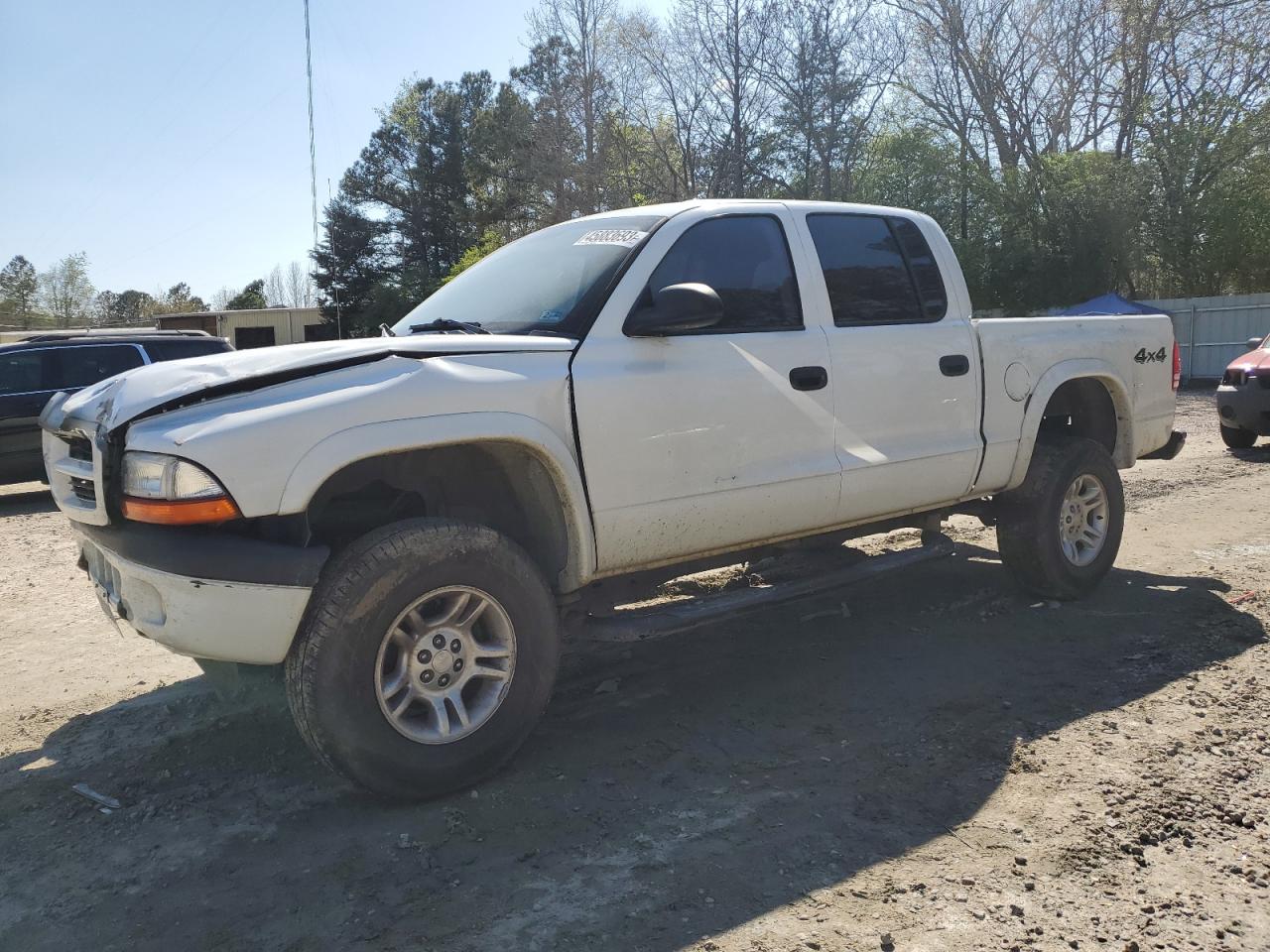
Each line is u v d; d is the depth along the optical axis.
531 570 3.43
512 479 3.67
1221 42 27.28
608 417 3.60
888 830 3.04
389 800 3.28
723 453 3.90
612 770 3.51
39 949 2.56
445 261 52.22
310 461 3.00
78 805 3.38
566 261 4.08
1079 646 4.70
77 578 7.09
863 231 4.63
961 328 4.80
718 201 4.25
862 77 31.55
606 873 2.82
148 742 3.91
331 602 3.03
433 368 3.28
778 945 2.47
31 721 4.20
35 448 11.38
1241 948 2.46
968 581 5.91
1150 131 28.66
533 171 40.69
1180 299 24.14
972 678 4.32
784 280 4.26
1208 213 27.55
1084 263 28.80
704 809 3.19
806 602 5.57
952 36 30.39
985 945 2.47
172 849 3.05
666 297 3.60
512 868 2.86
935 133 31.97
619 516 3.65
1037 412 5.09
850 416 4.31
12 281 69.38
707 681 4.41
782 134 32.38
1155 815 3.09
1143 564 6.20
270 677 3.62
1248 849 2.91
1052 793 3.24
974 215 31.11
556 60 40.28
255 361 3.23
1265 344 11.40
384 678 3.18
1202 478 9.30
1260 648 4.56
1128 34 28.31
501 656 3.39
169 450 2.90
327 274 51.50
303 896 2.75
